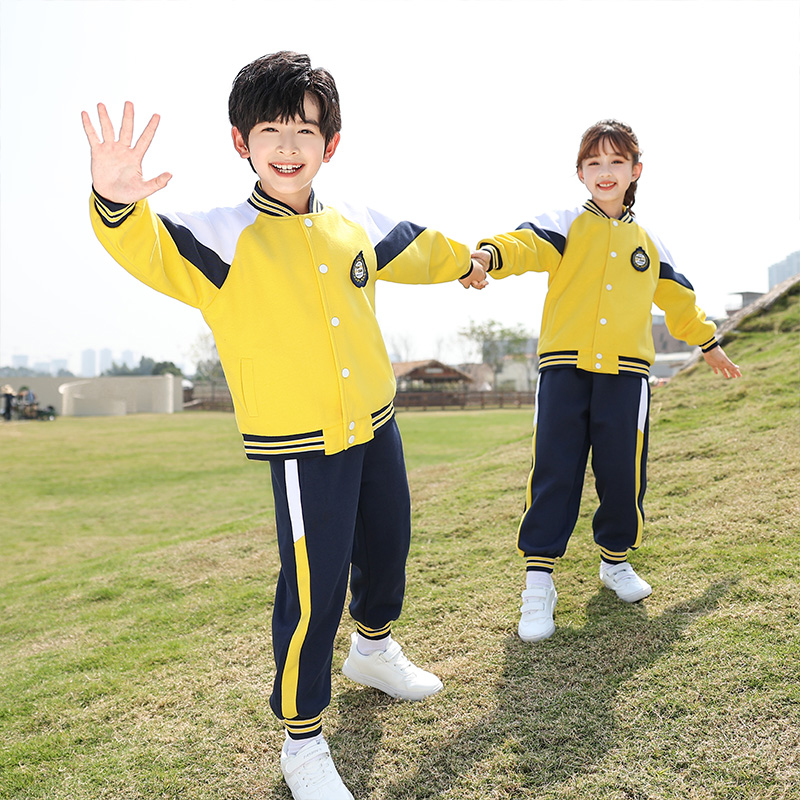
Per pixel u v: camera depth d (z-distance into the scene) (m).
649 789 1.58
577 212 2.52
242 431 1.73
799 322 6.38
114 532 6.97
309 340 1.67
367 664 2.08
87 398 33.25
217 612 3.06
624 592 2.44
